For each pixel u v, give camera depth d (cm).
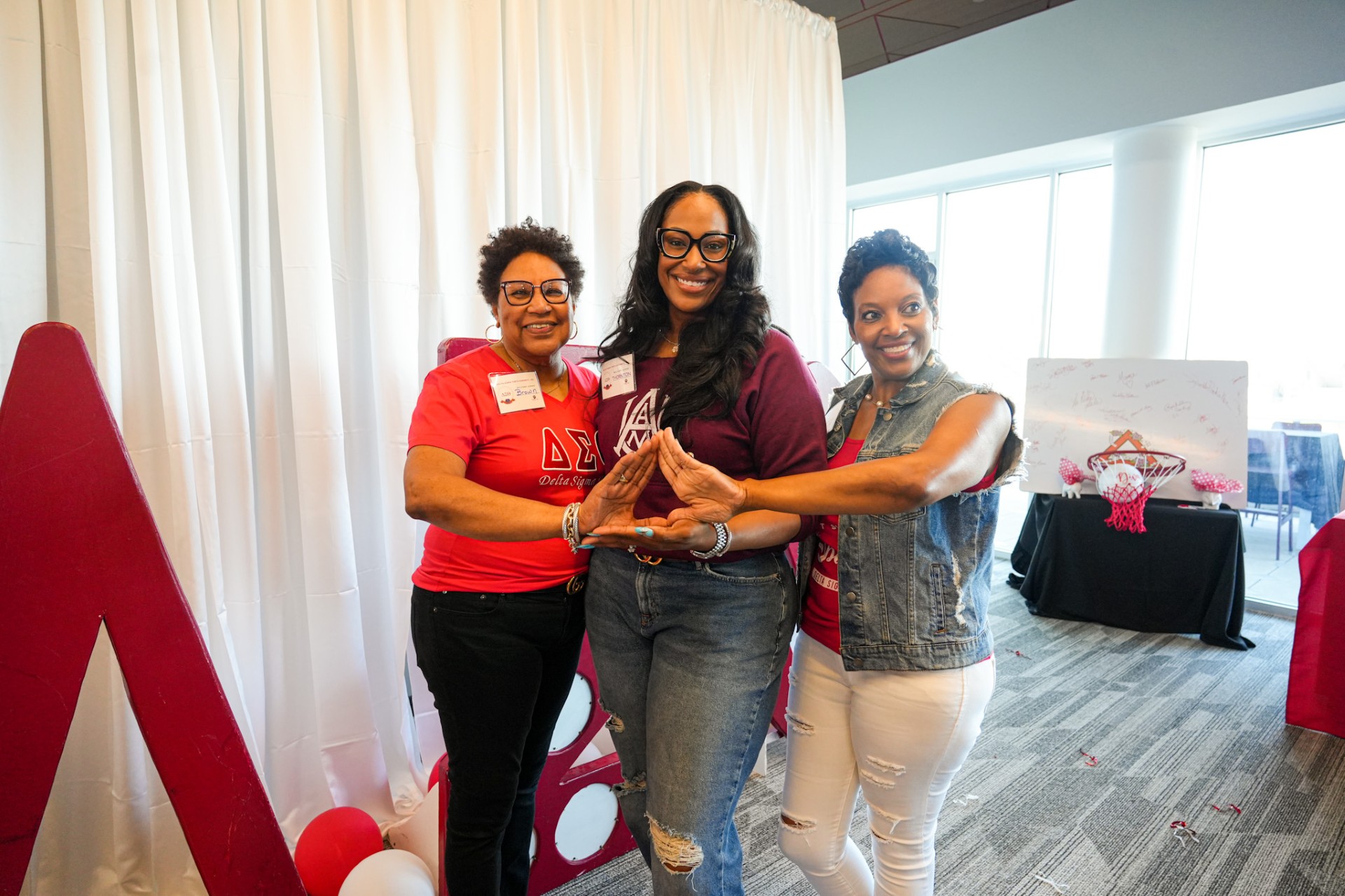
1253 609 401
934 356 121
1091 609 379
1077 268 479
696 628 110
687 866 105
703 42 297
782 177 333
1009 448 113
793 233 341
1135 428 375
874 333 116
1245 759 244
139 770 176
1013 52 431
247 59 184
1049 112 421
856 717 120
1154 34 379
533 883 175
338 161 204
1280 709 282
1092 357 416
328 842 176
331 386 199
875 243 116
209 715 98
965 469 99
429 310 224
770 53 326
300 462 195
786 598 115
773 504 96
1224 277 414
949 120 465
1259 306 402
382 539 221
